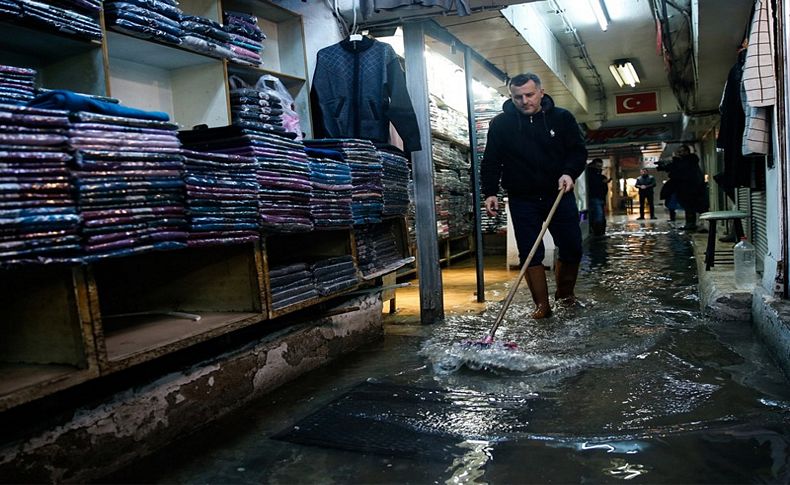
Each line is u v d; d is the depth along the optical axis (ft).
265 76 12.70
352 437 7.71
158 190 7.34
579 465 6.51
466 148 31.91
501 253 34.09
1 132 5.63
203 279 9.73
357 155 12.46
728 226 28.02
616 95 52.24
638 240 39.06
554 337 12.64
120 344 7.49
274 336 10.30
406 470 6.68
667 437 7.11
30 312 6.58
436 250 15.35
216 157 8.34
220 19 11.12
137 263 10.05
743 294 13.43
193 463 7.21
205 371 8.55
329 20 15.11
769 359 10.37
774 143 12.26
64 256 6.10
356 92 14.02
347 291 12.18
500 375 10.19
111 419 7.03
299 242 12.76
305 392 9.91
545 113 15.25
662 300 16.70
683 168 43.78
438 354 11.38
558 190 15.75
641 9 29.09
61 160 6.09
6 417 6.36
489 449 7.09
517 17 18.95
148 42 9.73
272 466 7.00
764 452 6.58
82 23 8.13
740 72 14.90
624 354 10.94
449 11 14.21
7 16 7.17
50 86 8.93
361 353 12.46
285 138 10.06
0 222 5.45
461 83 29.09
